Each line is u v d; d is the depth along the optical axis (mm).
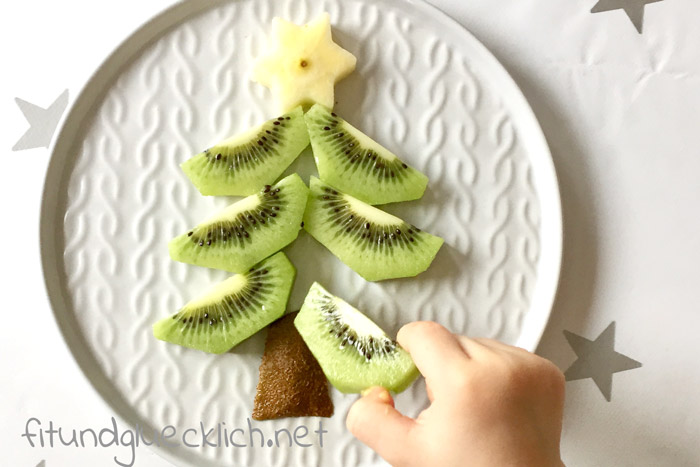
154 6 351
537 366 296
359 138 339
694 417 348
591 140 350
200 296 339
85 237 342
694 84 350
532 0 350
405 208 346
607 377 348
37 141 352
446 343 297
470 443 283
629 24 350
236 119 344
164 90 343
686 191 350
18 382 349
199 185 337
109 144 342
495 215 344
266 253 337
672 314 349
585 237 350
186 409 340
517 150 344
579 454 348
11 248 350
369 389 320
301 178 346
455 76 344
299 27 337
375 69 344
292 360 337
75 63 352
